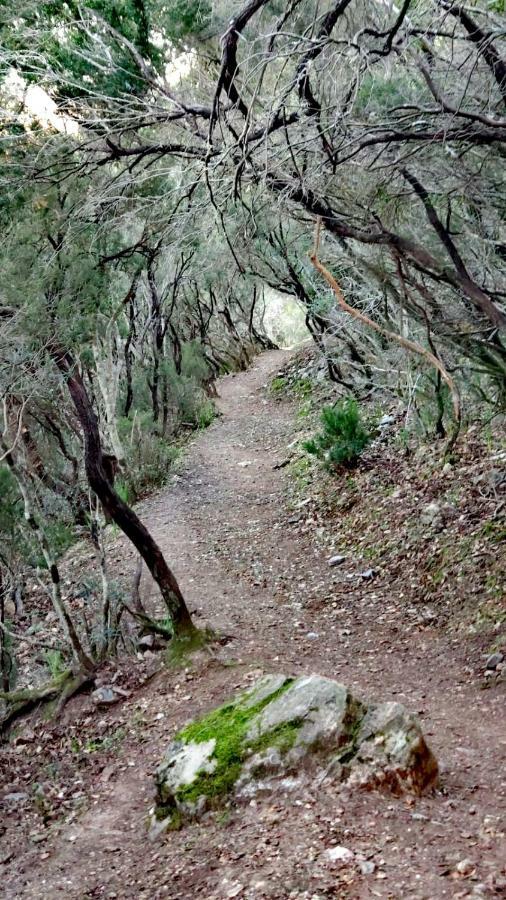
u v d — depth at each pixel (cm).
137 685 827
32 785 680
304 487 1497
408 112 523
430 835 418
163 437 2059
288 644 873
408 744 489
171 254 747
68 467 1404
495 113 504
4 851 562
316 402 2106
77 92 575
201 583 1127
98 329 829
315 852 412
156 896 417
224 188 569
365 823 437
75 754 723
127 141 641
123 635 919
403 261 631
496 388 936
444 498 1071
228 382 3023
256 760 509
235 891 388
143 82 572
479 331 616
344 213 570
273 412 2344
